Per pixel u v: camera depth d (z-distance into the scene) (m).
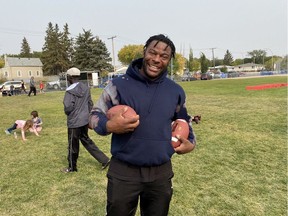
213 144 6.09
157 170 1.93
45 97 22.09
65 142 6.89
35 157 5.68
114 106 1.88
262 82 32.25
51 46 74.12
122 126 1.70
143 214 2.12
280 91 18.97
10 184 4.30
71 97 4.34
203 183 4.13
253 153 5.42
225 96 16.91
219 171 4.56
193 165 4.85
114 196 1.92
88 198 3.79
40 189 4.09
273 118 8.85
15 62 72.50
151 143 1.84
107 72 64.94
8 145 6.69
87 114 4.51
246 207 3.44
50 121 9.98
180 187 4.00
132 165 1.89
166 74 1.92
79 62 65.19
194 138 2.17
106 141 6.80
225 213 3.32
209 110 11.11
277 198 3.64
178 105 2.04
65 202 3.69
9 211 3.48
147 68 1.85
